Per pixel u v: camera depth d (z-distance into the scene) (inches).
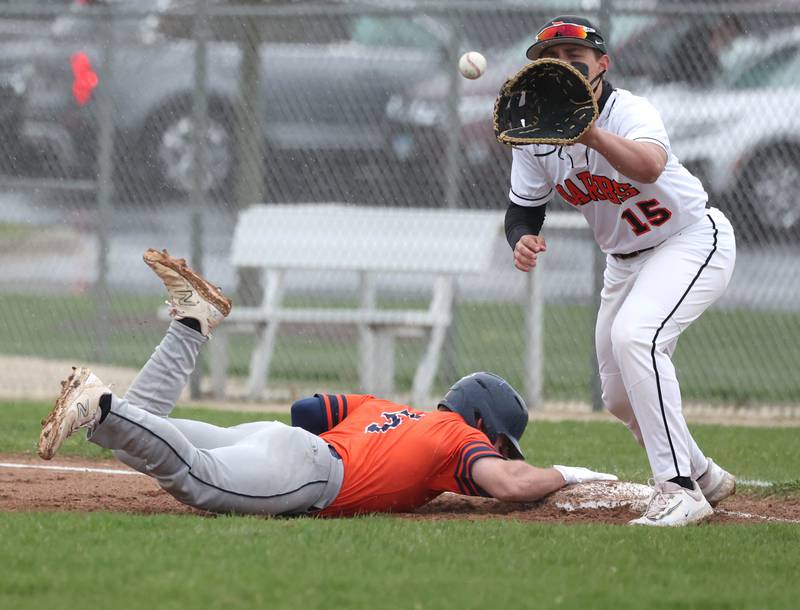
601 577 553.9
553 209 1566.2
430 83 1601.9
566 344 1667.1
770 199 1595.7
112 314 1733.5
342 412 739.4
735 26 1493.6
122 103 1654.8
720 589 540.4
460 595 514.3
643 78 1545.3
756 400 1382.9
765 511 797.9
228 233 1717.5
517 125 665.6
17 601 496.4
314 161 1590.8
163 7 1739.7
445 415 727.1
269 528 631.8
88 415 623.5
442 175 1553.9
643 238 733.3
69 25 1708.9
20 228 1863.9
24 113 1643.7
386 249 1408.7
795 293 1664.6
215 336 1403.8
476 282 1914.4
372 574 545.3
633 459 992.9
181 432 679.7
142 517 663.8
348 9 1398.9
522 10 1355.8
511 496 714.8
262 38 1493.6
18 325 1723.7
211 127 1688.0
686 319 720.3
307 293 1930.4
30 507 735.7
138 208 1708.9
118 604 493.0
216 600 498.9
